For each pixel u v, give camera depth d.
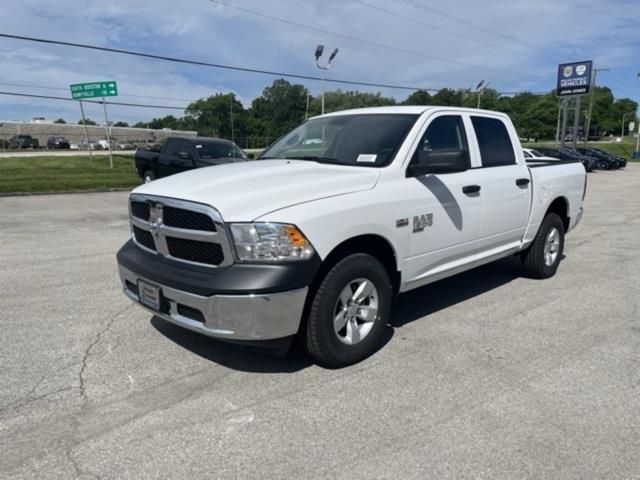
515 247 5.54
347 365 3.77
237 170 4.11
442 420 3.06
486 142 5.08
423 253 4.25
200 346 4.11
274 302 3.20
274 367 3.75
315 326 3.52
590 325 4.65
